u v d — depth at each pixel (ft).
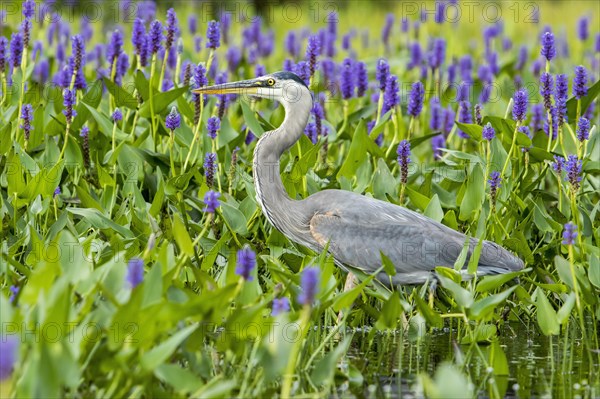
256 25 70.08
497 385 29.55
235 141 44.55
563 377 30.60
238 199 42.86
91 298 25.85
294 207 38.63
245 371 28.73
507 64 67.31
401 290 39.22
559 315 30.99
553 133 45.75
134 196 39.19
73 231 34.50
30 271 30.96
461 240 37.04
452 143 53.83
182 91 42.75
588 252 35.68
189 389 24.85
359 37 98.78
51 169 38.01
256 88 40.04
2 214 37.91
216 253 34.96
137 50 47.32
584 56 85.40
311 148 40.24
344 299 29.17
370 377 30.60
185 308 24.88
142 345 25.07
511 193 41.04
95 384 25.26
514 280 36.58
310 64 46.42
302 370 29.25
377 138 48.42
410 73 72.54
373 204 38.01
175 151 45.83
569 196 40.27
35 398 22.75
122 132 44.34
